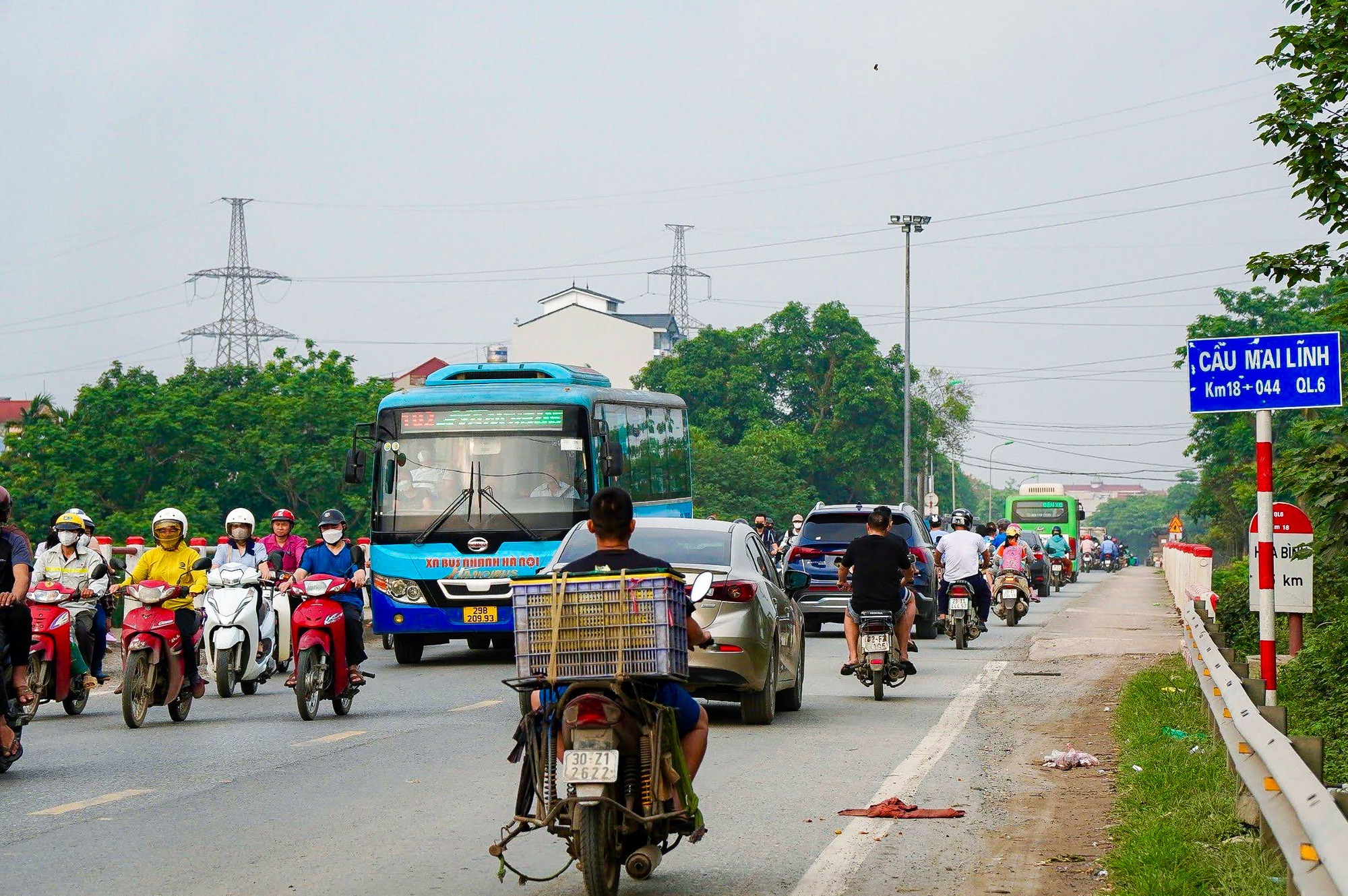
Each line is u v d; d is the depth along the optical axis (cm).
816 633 4306
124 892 1138
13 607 1725
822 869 1219
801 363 16238
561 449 3353
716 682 2084
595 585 1056
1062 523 10606
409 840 1343
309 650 2266
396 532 3319
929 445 16050
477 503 3316
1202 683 1836
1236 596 3584
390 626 3306
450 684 2894
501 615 3291
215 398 11994
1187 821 1318
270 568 2748
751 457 14688
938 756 1858
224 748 1962
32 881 1174
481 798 1563
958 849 1297
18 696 1731
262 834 1370
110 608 2547
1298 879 785
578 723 1027
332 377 12044
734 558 2173
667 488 4375
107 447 10962
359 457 3369
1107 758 1833
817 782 1661
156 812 1487
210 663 2700
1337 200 2005
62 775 1742
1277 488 1984
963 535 3741
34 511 10656
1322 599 2578
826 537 4081
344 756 1878
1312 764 932
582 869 1018
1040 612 5394
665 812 1073
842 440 15838
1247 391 1683
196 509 10544
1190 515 10931
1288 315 11106
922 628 4019
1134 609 5491
